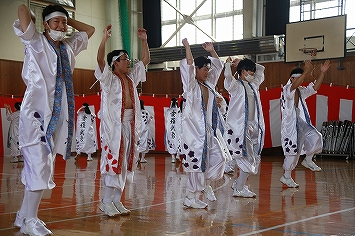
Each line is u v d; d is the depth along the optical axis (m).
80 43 3.44
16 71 12.86
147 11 14.96
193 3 14.78
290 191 5.39
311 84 5.92
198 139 4.11
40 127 3.09
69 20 3.44
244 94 4.93
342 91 11.04
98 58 3.69
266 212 4.00
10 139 10.55
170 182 6.34
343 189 5.59
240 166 4.91
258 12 13.13
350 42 11.47
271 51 12.60
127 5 14.98
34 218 3.17
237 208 4.22
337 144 10.62
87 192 5.34
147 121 10.43
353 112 10.95
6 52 12.66
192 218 3.74
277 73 12.27
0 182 6.49
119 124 3.82
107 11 14.85
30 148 3.07
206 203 4.34
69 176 7.23
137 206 4.34
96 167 9.04
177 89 14.09
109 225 3.47
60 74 3.19
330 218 3.72
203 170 4.11
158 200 4.71
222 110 4.94
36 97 3.10
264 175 7.29
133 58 15.15
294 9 12.77
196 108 4.13
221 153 4.15
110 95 3.81
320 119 11.09
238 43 13.06
